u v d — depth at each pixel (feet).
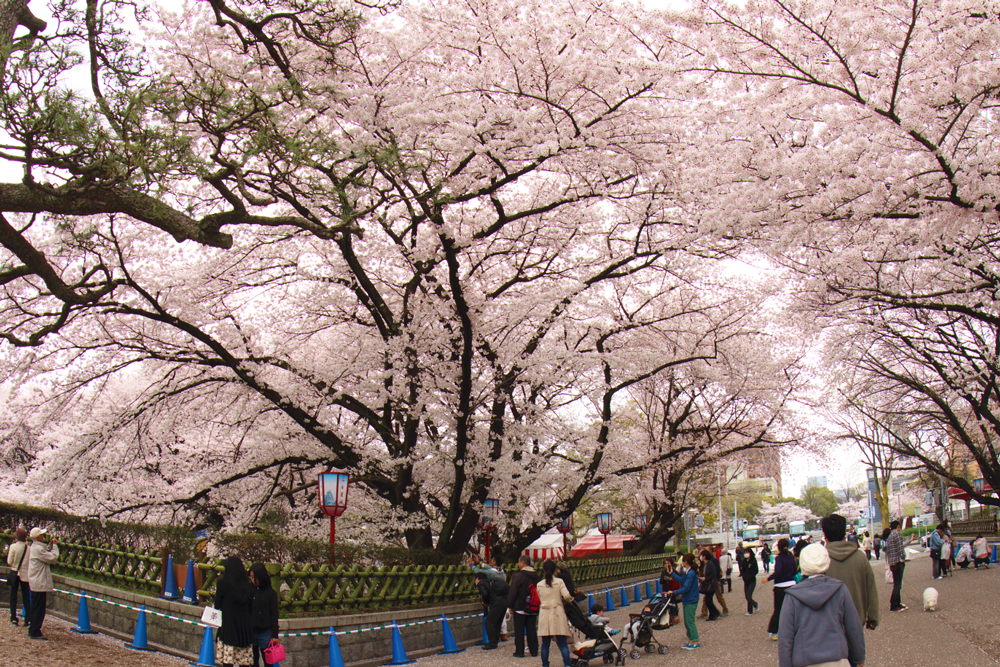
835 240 40.73
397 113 42.83
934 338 66.13
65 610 44.45
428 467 58.85
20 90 24.03
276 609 25.99
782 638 16.48
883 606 52.54
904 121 30.40
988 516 162.20
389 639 38.27
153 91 27.27
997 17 28.94
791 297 55.98
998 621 39.68
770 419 84.89
